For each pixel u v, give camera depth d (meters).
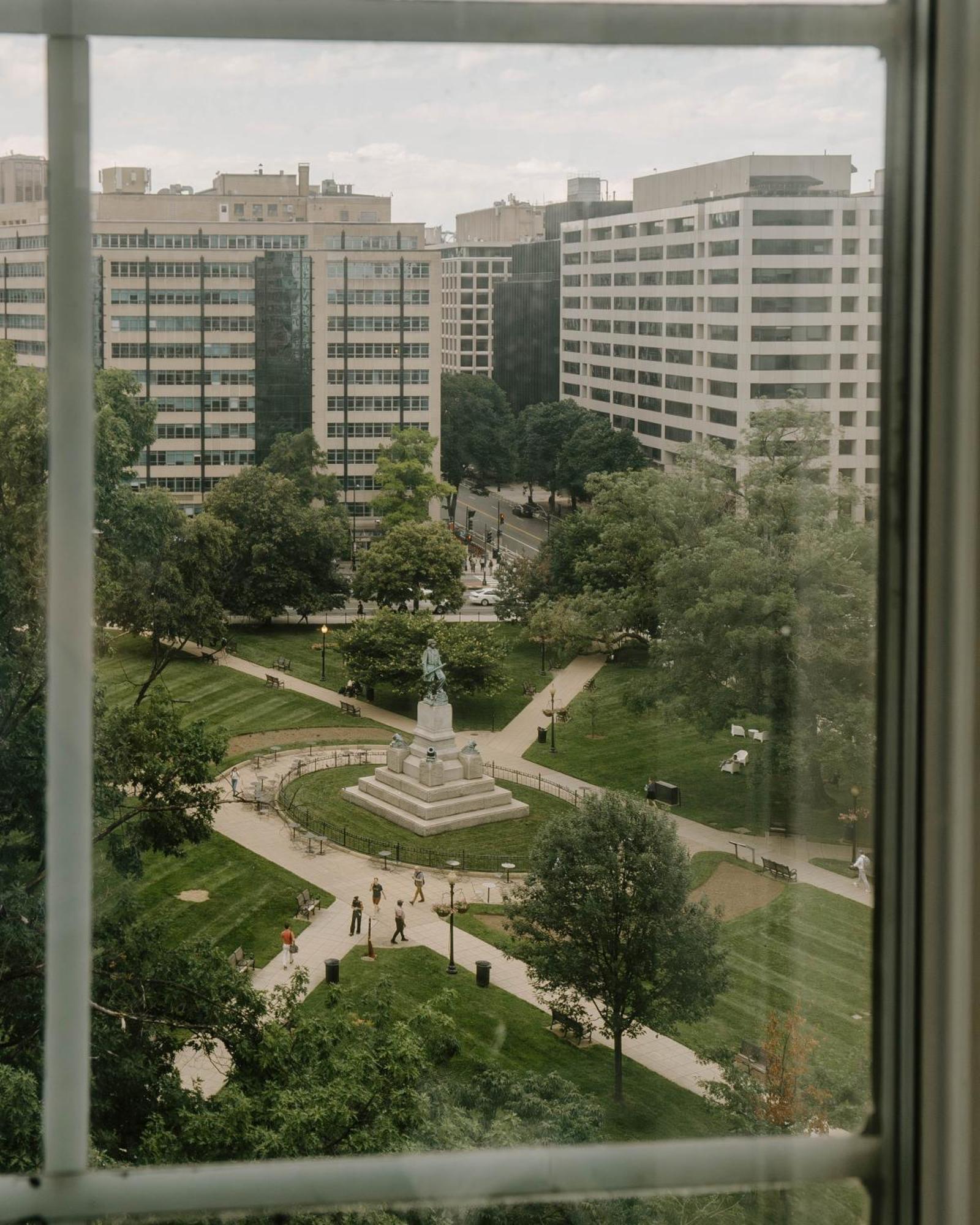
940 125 2.12
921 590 2.17
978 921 2.11
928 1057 2.17
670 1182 2.46
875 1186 2.36
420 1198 2.40
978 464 2.09
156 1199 2.37
